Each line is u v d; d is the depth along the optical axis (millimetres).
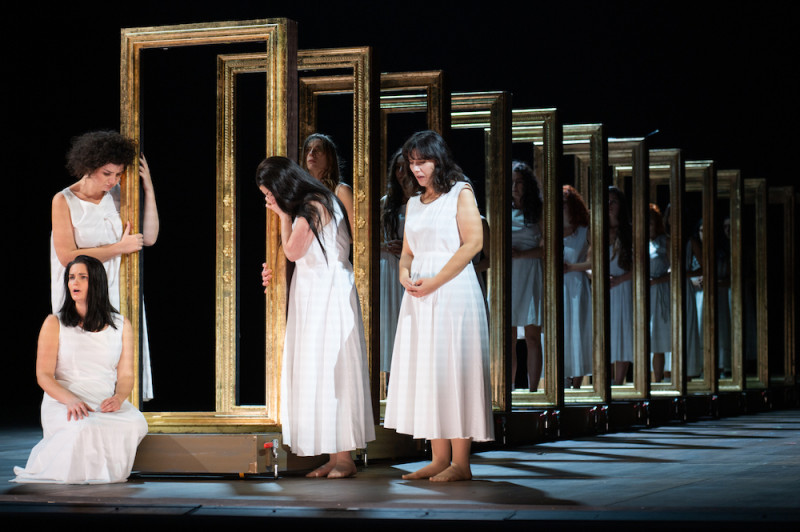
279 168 8680
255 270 14625
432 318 8453
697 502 6883
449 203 8539
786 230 20188
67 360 8648
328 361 8641
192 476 8812
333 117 11859
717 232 17141
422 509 6680
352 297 8875
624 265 15445
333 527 6246
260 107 12430
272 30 9062
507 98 12039
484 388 8414
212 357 15742
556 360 12773
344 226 8914
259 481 8469
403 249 8859
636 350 14922
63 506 7016
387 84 11047
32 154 16656
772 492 7383
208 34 9203
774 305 21016
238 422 8977
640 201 14836
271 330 9000
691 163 17125
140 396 9133
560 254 12789
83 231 8977
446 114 10914
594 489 7645
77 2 15969
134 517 6590
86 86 16125
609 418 13609
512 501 7020
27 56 16234
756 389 18859
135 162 9250
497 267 11977
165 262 15289
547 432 12188
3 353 18016
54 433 8430
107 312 8742
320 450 8555
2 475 8883
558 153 12812
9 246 17422
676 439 12367
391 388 8680
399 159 11375
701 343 18484
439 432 8328
